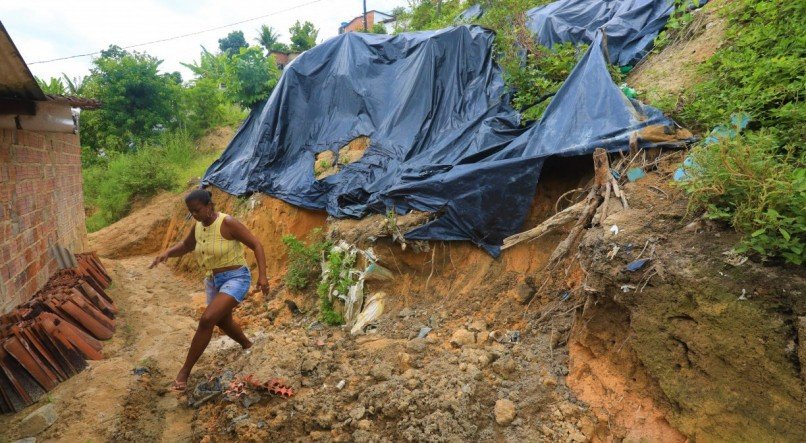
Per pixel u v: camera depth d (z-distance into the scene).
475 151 6.21
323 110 9.06
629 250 3.35
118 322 6.11
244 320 6.35
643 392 3.17
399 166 7.14
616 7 7.76
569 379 3.54
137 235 12.52
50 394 4.02
